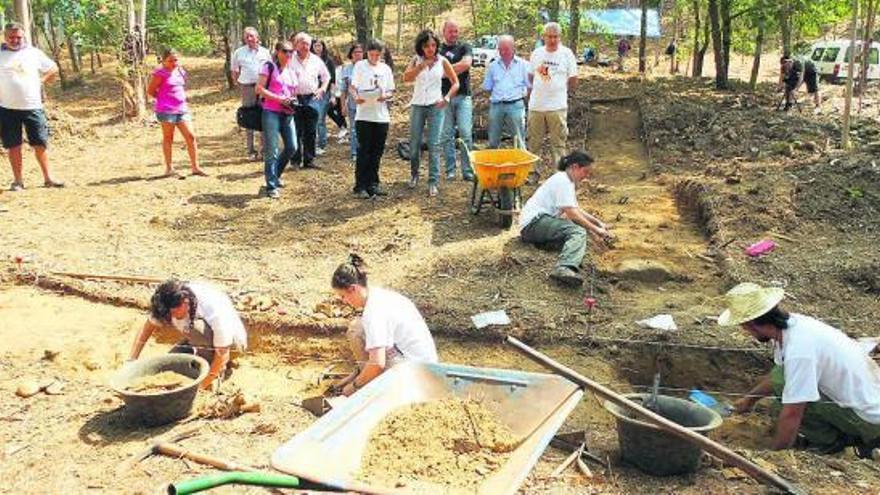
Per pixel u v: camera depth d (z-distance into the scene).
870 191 9.64
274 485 3.29
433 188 10.14
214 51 32.62
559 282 7.22
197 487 3.12
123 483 4.24
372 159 10.09
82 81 25.28
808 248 8.19
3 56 9.97
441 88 9.96
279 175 10.52
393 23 37.47
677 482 4.30
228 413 5.02
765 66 32.97
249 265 7.88
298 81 11.42
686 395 5.97
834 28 34.31
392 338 4.99
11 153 10.23
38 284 7.30
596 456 4.58
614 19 29.72
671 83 19.53
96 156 12.92
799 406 4.71
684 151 12.56
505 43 10.02
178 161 12.64
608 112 15.48
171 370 5.19
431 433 3.95
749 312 4.75
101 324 6.61
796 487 4.12
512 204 8.77
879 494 4.14
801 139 12.48
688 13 33.66
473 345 6.32
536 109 10.21
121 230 8.90
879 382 4.97
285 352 6.44
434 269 7.64
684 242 8.70
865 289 7.26
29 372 5.68
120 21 20.78
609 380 5.91
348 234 8.84
